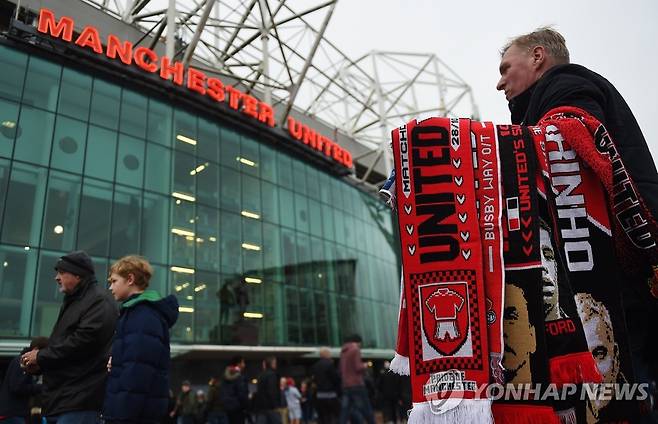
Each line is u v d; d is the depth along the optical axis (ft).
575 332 3.12
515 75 4.97
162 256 61.98
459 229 3.36
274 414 36.68
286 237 79.92
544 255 3.37
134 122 64.85
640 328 3.97
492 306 3.15
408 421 3.09
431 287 3.28
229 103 76.23
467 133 3.66
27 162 53.93
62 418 10.61
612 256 3.41
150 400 9.64
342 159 94.43
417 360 3.17
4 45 56.18
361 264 94.02
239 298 68.39
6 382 20.45
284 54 85.10
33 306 49.75
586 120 3.71
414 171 3.58
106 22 71.87
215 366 72.08
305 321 77.25
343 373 33.58
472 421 2.85
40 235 52.37
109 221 58.34
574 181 3.58
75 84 60.49
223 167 73.92
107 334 11.17
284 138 83.05
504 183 3.49
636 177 4.01
